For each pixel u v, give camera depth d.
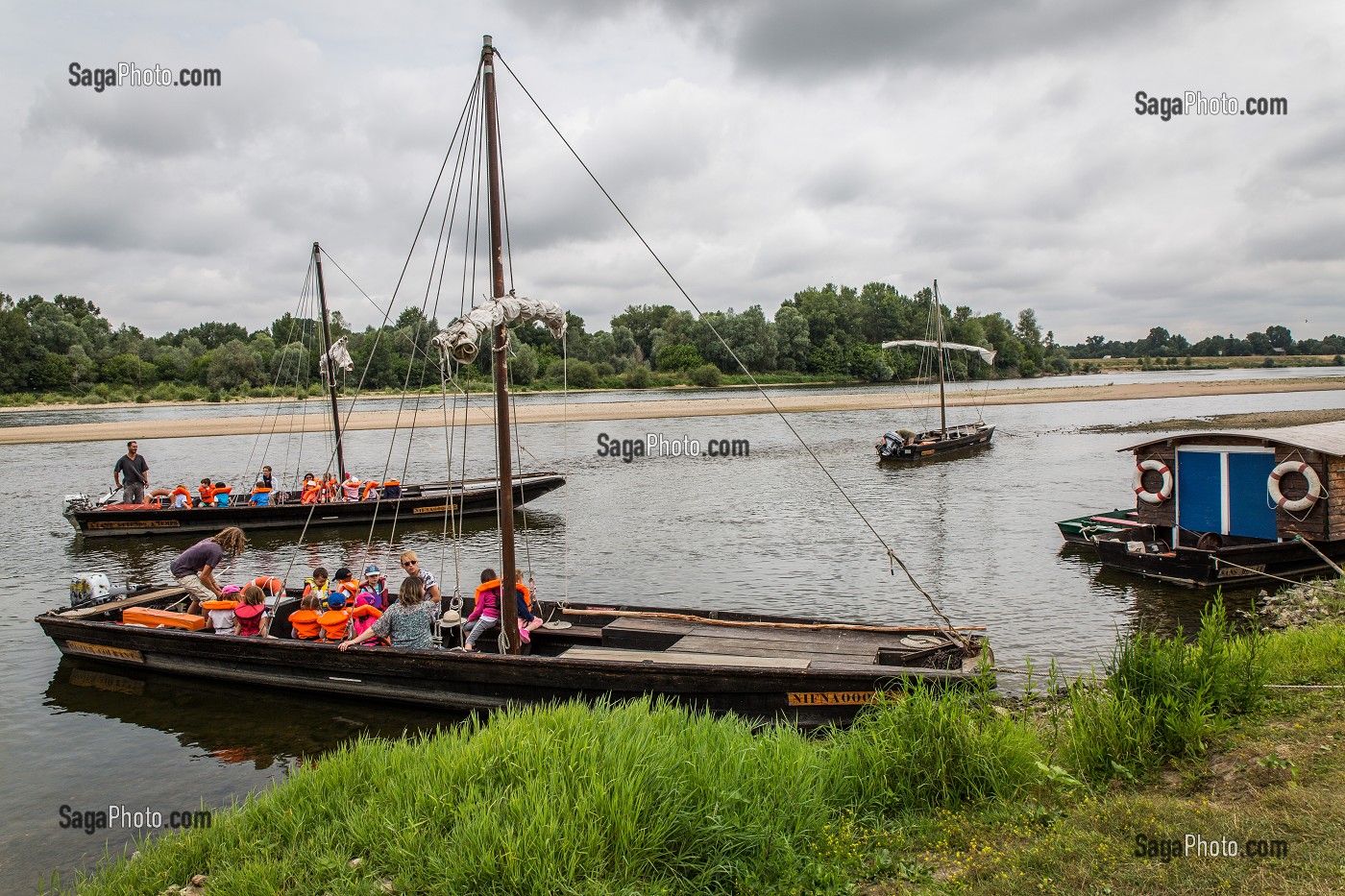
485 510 25.44
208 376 101.56
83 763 9.69
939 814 6.14
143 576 19.44
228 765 9.62
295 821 6.58
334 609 12.06
